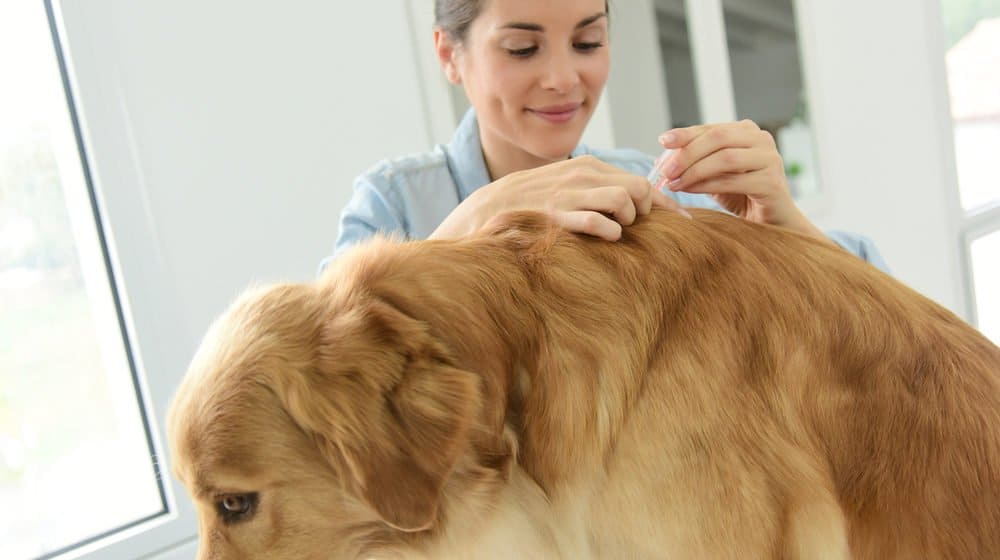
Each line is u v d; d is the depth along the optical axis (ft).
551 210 3.93
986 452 3.70
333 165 7.26
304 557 3.58
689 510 3.50
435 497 3.32
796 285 3.77
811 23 10.91
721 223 4.00
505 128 5.42
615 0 9.52
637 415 3.55
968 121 14.20
